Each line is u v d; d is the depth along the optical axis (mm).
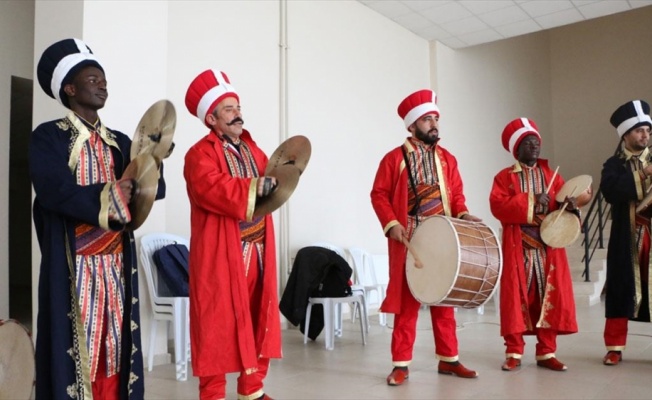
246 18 5273
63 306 1728
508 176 3703
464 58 8672
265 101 5422
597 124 11172
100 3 3709
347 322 5934
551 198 3629
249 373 2371
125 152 1970
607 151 11039
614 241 3695
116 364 1845
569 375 3408
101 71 1915
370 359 4016
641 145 3656
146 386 3275
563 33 11609
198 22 4844
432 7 6824
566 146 11445
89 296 1777
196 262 2430
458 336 4938
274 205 2375
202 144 2533
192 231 2504
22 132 8219
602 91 11164
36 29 3891
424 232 3137
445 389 3113
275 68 5551
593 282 7473
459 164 8391
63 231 1760
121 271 1878
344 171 6367
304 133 5855
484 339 4773
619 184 3564
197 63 4816
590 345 4395
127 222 1675
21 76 4953
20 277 9953
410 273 3199
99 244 1821
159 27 4035
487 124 9188
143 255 3820
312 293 4555
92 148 1865
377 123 6918
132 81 3850
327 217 6086
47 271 1754
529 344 4449
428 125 3340
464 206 3359
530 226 3564
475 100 8898
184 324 3537
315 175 5969
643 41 10797
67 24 3715
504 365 3570
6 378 2424
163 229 4074
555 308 3471
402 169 3326
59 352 1700
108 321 1821
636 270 3605
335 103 6297
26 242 9930
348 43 6531
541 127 11117
